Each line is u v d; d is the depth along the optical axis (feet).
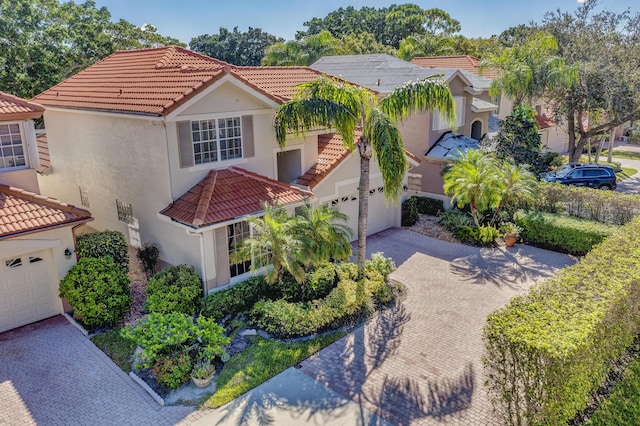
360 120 52.19
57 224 46.55
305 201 57.26
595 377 35.06
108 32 117.08
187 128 52.01
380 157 50.11
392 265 58.39
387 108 53.62
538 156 86.12
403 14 257.14
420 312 50.47
